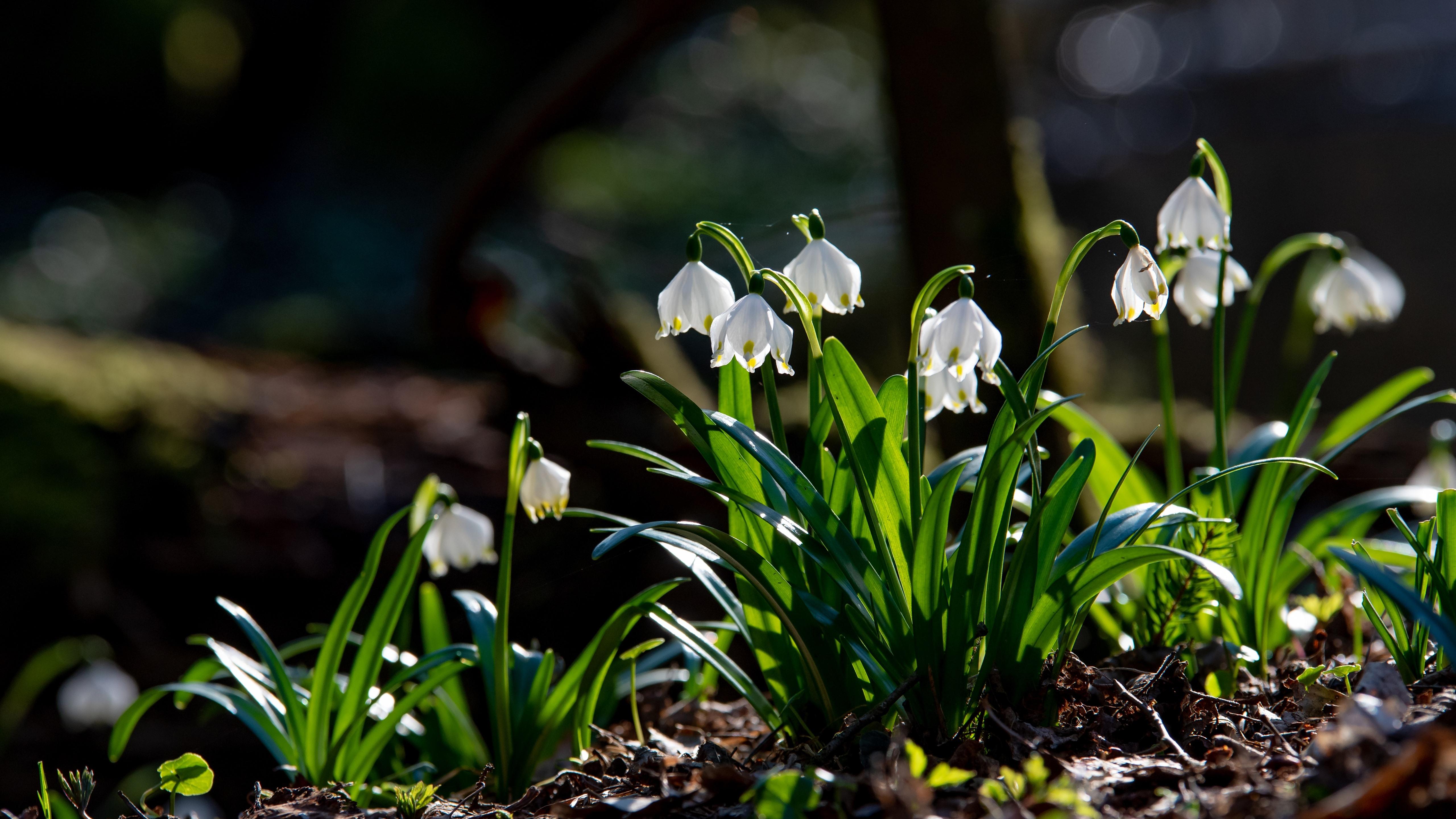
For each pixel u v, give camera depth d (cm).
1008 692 155
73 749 227
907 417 158
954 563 155
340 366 506
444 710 168
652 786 155
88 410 289
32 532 257
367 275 635
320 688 162
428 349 469
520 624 247
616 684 170
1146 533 162
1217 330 163
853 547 155
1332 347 583
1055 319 155
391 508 298
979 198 188
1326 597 169
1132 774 152
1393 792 146
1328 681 158
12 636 251
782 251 436
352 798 161
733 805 153
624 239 525
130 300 578
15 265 578
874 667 156
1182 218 158
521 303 282
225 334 564
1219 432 164
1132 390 443
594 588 254
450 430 353
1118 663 163
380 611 162
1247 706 157
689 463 241
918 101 188
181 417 312
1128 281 152
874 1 191
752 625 160
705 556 158
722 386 159
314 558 278
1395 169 637
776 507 157
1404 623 163
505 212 360
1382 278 173
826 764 154
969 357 152
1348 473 221
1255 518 164
